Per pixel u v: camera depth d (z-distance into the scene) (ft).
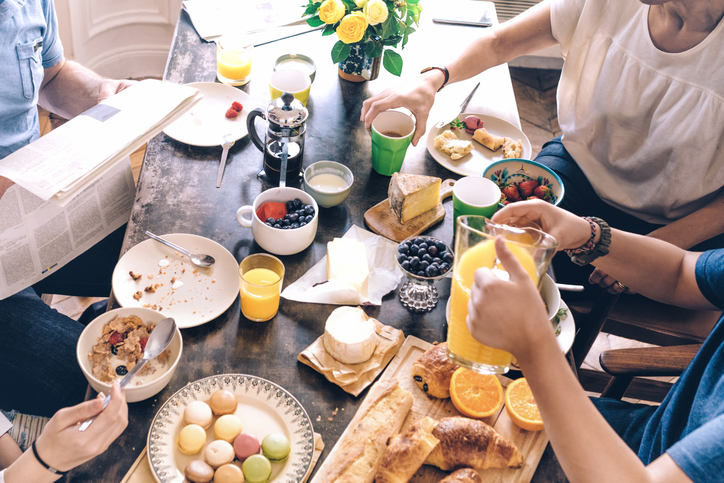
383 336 3.67
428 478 3.04
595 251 3.69
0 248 4.12
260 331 3.68
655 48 4.84
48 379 4.28
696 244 5.08
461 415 3.32
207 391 3.23
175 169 4.71
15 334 4.40
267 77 5.82
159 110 4.03
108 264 5.30
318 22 5.38
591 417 2.38
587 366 7.41
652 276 3.85
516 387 3.36
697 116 4.72
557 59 11.95
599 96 5.32
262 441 2.99
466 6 7.14
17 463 2.74
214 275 3.96
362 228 4.43
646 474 2.35
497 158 5.31
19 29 4.58
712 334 3.19
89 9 9.00
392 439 3.02
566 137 5.82
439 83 5.26
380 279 4.08
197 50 6.02
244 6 6.63
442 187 4.88
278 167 4.59
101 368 3.29
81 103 5.49
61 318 4.66
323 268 4.12
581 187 5.74
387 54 5.44
